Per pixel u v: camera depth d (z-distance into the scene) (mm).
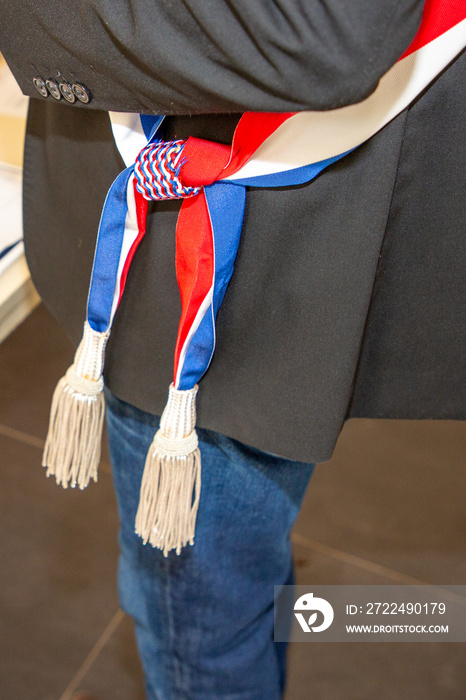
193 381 536
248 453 619
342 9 339
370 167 453
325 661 1140
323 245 483
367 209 463
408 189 477
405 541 1302
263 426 564
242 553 699
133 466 668
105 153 549
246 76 381
